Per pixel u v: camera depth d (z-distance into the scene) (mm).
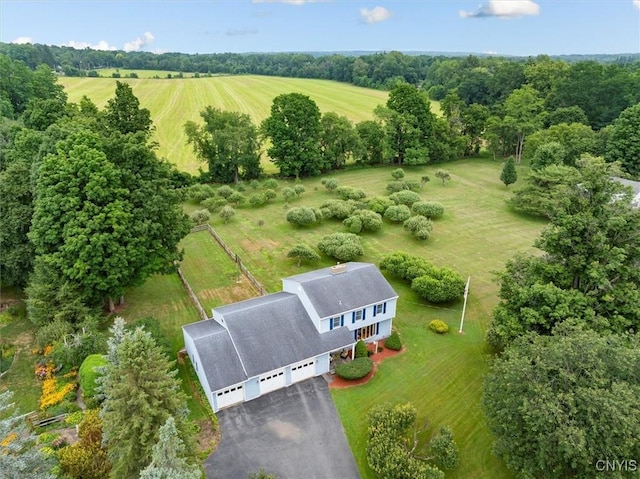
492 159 91312
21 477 17969
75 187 34219
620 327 27922
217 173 77250
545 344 24266
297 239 55375
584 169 30922
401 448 23984
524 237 54906
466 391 30469
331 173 82875
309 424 27859
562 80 95125
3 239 38281
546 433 20484
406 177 78812
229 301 41438
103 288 34562
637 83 87562
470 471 24609
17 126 56344
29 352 34000
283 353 30609
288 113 76250
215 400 28469
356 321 34375
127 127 58312
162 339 32344
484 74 123312
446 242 53781
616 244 29938
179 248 52625
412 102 83812
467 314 39625
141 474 17594
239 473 24500
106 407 21688
